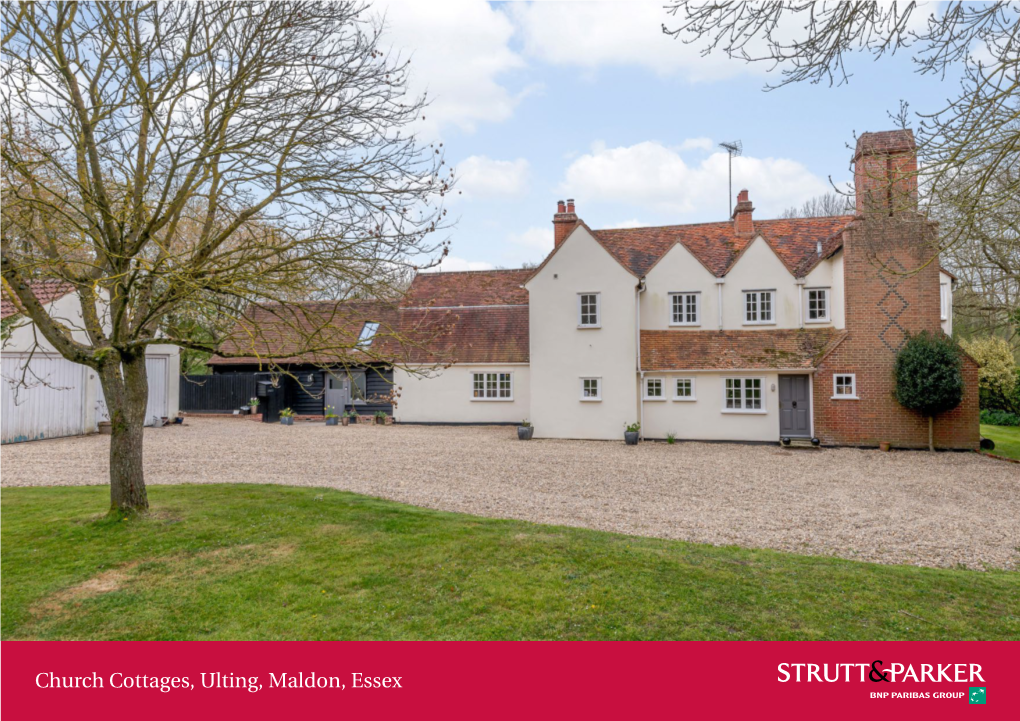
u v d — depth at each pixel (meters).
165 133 8.23
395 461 16.38
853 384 20.56
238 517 9.63
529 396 25.36
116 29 8.04
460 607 6.27
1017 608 6.36
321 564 7.54
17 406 18.88
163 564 7.53
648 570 7.32
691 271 23.64
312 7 8.81
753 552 8.30
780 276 22.86
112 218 8.02
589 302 22.97
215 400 30.83
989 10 5.71
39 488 12.08
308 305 10.52
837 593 6.68
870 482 14.36
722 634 5.70
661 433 22.61
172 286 8.47
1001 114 6.15
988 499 12.54
